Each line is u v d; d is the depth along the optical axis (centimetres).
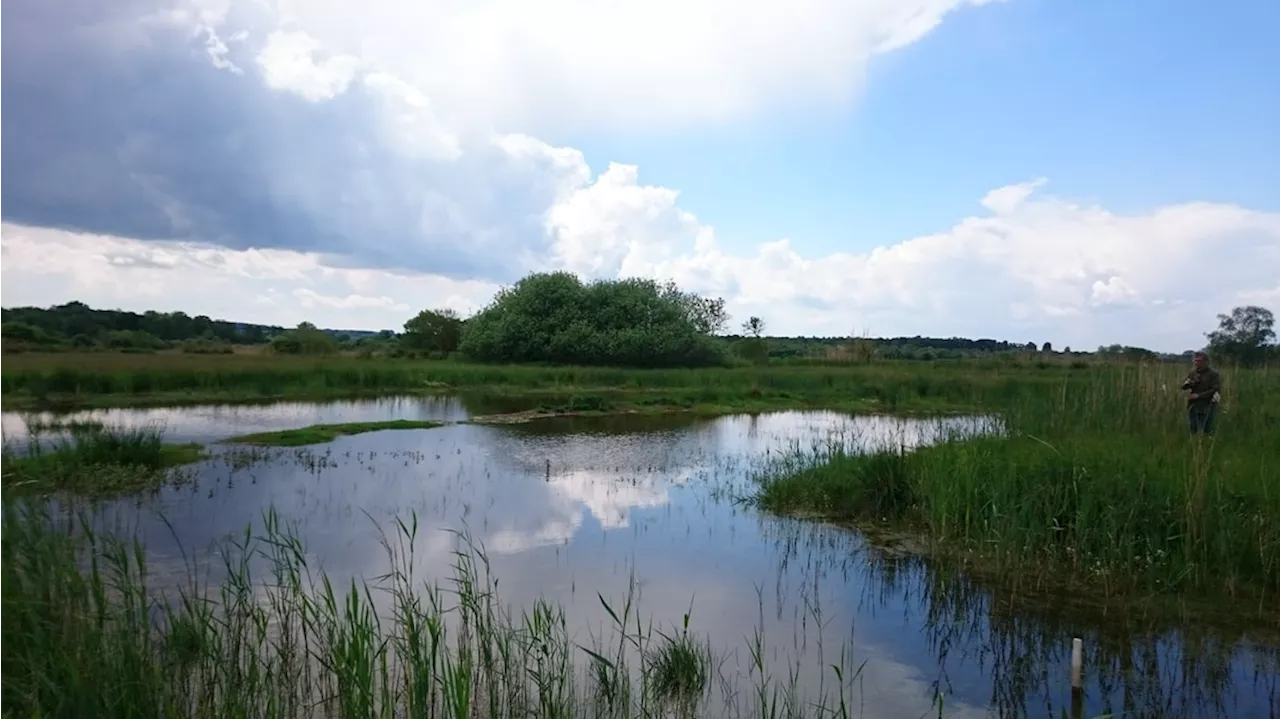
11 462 1234
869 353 5025
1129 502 868
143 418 2136
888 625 731
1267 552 791
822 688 600
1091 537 862
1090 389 1534
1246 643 686
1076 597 796
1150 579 805
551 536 1013
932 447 1269
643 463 1592
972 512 977
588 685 589
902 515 1110
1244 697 594
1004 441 1228
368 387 3181
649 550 957
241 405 2564
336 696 550
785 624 728
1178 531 838
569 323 4897
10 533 647
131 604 555
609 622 718
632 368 4581
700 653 626
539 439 1931
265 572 820
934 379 3322
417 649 509
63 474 1251
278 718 509
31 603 539
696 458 1667
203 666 532
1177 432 1252
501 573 855
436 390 3195
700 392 3117
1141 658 662
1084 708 577
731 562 915
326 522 1051
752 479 1412
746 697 583
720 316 6838
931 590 821
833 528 1067
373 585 794
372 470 1442
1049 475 957
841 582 848
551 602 767
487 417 2389
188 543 925
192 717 504
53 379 2594
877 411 2788
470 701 540
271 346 5031
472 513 1126
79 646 509
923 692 600
